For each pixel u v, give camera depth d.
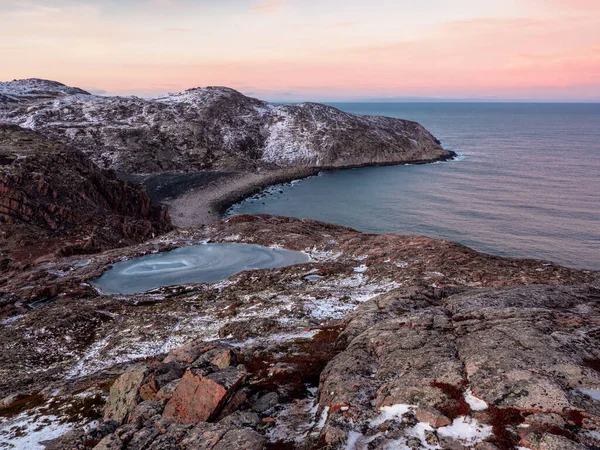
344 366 19.44
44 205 90.62
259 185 174.75
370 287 43.41
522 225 115.81
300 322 33.38
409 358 18.72
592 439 12.18
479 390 15.05
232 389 17.25
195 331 37.34
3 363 35.53
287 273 52.78
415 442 13.09
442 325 22.58
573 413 13.26
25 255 75.12
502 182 171.25
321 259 61.44
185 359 22.48
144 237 96.25
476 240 106.00
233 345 28.50
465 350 18.52
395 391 15.97
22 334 41.28
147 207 118.56
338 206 144.75
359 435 14.02
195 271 59.84
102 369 31.94
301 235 72.12
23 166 97.94
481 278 40.91
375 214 133.50
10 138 120.94
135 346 36.03
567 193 149.88
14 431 21.23
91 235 83.88
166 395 18.19
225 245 70.88
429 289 33.31
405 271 45.47
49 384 30.14
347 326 28.38
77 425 20.81
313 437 14.59
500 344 18.28
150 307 47.06
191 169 194.50
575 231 109.94
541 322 20.61
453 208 135.38
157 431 15.78
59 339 40.41
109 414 19.06
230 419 15.76
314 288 45.81
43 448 18.23
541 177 178.12
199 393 16.86
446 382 16.05
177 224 126.69
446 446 12.80
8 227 82.81
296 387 19.86
